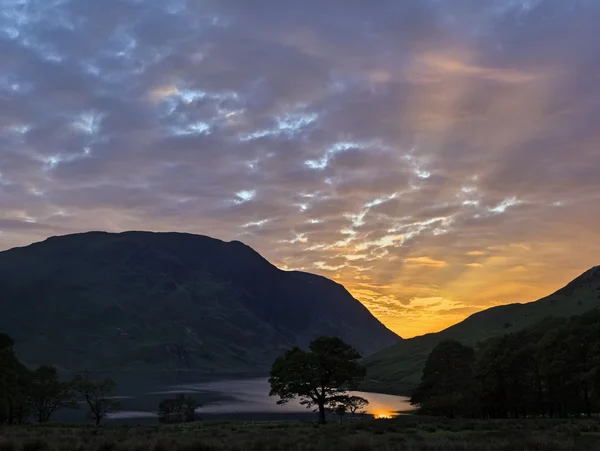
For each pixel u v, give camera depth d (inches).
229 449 847.7
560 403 2984.7
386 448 860.6
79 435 1293.1
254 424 2208.4
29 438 999.6
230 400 7165.4
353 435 1240.8
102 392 4114.2
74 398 4340.6
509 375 3041.3
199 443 890.1
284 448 878.4
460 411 2915.8
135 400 7145.7
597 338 2741.1
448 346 3036.4
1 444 873.5
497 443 916.6
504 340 3292.3
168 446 865.5
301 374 2657.5
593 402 3061.0
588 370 2630.4
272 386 2770.7
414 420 1953.7
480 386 2982.3
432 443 936.9
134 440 970.1
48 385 3996.1
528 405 3147.1
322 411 2687.0
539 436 1119.6
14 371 3371.1
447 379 2955.2
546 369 2849.4
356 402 2805.1
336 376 2669.8
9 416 3193.9
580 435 1228.5
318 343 2770.7
